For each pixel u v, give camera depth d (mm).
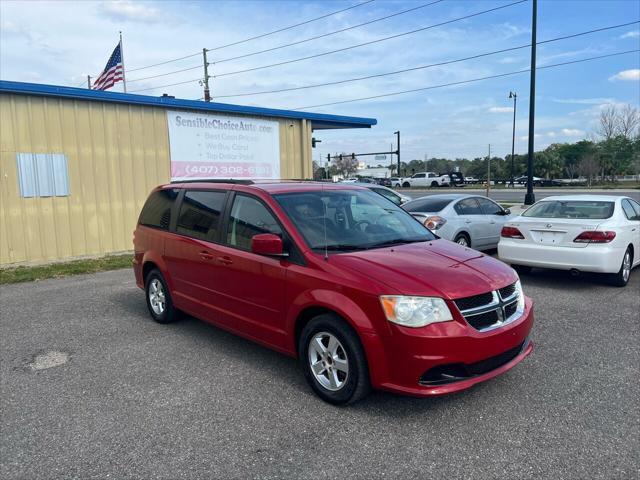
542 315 6410
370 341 3672
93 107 11461
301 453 3346
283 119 15406
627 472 3090
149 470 3186
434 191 48781
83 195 11422
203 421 3793
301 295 4133
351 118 17297
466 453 3318
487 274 4062
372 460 3252
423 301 3619
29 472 3186
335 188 5336
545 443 3422
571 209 8383
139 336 5812
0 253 10359
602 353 5059
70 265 10250
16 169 10453
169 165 12883
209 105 13352
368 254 4246
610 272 7617
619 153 62625
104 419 3852
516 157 83688
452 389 3607
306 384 4422
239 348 5371
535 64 25578
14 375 4723
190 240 5512
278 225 4531
